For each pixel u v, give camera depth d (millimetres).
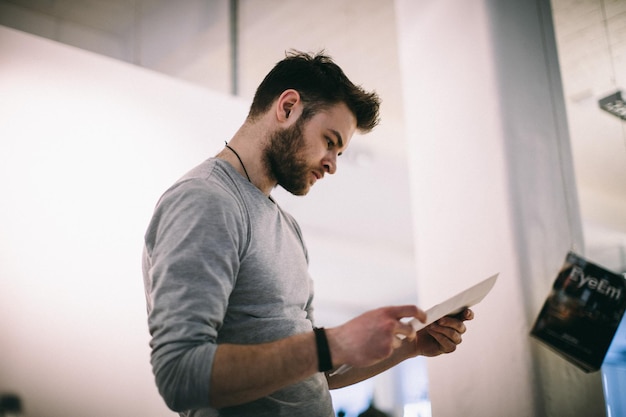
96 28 3188
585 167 4957
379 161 4977
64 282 2240
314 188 4645
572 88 3701
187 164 2689
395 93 4133
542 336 1729
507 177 1887
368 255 5508
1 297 2102
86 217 2346
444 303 1028
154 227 1011
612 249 5887
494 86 1970
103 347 2283
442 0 2219
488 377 1864
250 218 1075
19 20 3012
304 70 1210
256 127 1208
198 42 3371
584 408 1788
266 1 3209
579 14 3041
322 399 1095
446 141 2115
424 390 6027
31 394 2092
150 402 2352
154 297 890
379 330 869
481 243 1940
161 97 2674
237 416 977
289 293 1111
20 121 2256
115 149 2479
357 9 3191
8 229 2156
